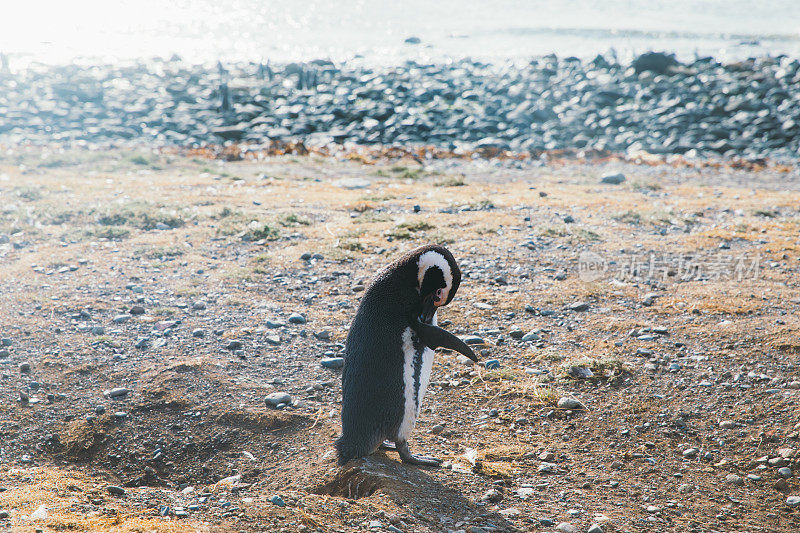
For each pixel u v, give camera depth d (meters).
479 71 36.41
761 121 25.80
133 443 6.16
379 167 19.77
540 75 33.91
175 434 6.27
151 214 12.97
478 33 54.75
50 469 5.79
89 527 4.57
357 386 5.47
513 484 5.53
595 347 8.08
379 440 5.54
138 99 29.94
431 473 5.54
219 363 7.49
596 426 6.54
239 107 28.61
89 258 10.76
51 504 4.95
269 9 71.44
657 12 64.69
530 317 8.94
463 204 14.61
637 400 6.95
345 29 58.44
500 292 9.73
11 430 6.26
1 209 13.06
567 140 24.72
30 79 32.56
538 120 27.38
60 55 44.22
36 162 17.91
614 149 23.80
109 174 17.11
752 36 50.62
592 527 4.89
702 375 7.39
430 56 44.12
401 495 5.05
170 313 8.84
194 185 16.12
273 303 9.24
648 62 35.19
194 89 31.88
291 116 27.45
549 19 61.25
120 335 8.16
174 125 26.23
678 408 6.81
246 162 20.14
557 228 12.67
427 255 5.40
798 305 9.20
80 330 8.25
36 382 7.00
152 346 7.91
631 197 15.88
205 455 6.05
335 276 10.30
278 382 7.21
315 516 4.71
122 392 6.83
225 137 24.67
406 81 32.75
